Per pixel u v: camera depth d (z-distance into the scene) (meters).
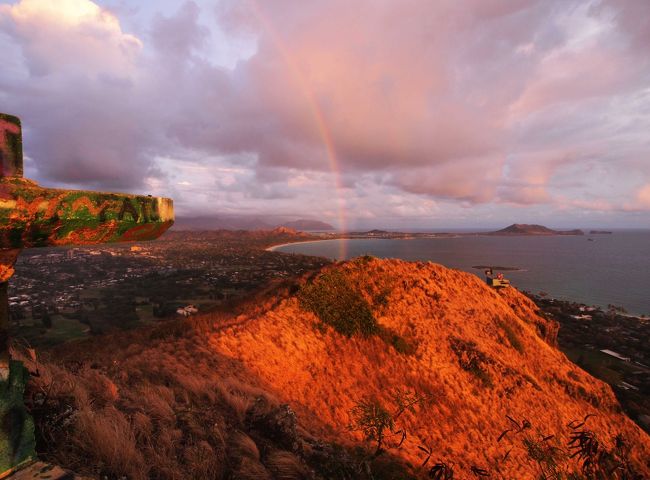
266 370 13.85
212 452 4.80
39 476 2.59
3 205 1.54
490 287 34.47
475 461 13.33
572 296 158.25
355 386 15.68
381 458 8.24
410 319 22.02
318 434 9.72
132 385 7.79
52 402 3.88
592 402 23.27
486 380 19.55
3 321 2.50
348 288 22.30
